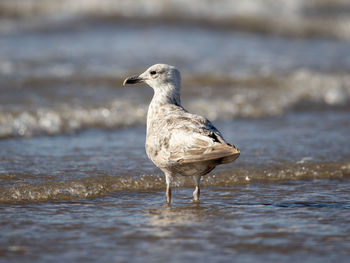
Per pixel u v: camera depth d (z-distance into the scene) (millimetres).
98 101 17547
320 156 12742
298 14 35500
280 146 13578
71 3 32844
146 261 7145
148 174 11328
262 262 7125
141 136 14734
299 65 23406
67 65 21938
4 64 21719
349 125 16078
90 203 9742
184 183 11031
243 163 12148
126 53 24234
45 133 14680
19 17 31125
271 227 8516
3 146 13227
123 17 30969
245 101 18469
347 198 10258
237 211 9383
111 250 7535
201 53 24844
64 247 7629
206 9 33469
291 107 18438
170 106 10242
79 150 13047
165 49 25266
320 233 8234
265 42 28344
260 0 36531
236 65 22922
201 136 8484
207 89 19703
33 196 9914
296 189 10812
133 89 19438
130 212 9281
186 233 8227
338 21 33281
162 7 32781
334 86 20516
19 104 16719
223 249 7566
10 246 7641
